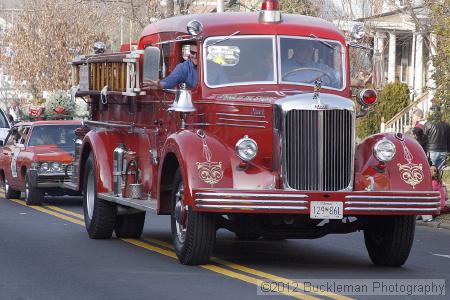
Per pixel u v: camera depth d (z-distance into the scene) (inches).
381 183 656.4
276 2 732.7
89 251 764.6
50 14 2714.1
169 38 760.3
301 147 653.3
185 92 705.0
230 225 682.2
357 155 677.9
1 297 567.8
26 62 2728.8
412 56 2021.4
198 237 661.3
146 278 629.6
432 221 1037.2
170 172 701.3
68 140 1235.2
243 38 722.2
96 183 831.7
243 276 638.5
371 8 1742.1
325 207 637.9
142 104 797.2
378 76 738.8
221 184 644.7
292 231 685.3
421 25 1421.0
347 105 657.0
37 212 1102.4
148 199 780.6
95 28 2755.9
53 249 775.1
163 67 765.9
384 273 665.6
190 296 566.3
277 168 655.1
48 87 2704.2
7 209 1139.9
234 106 676.7
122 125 829.2
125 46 877.8
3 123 1640.0
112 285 604.4
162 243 821.9
